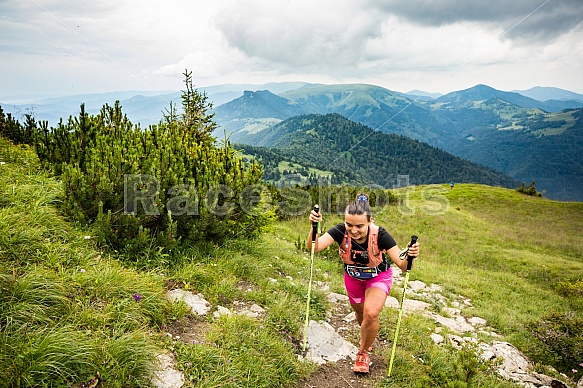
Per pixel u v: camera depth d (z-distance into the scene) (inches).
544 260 972.6
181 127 518.9
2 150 372.5
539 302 594.6
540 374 310.0
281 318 231.1
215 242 321.4
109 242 240.8
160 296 199.0
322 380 191.0
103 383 130.9
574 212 1852.9
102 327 157.1
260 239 409.1
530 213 1849.2
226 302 233.8
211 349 169.6
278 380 177.2
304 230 767.7
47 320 146.6
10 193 240.4
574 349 390.6
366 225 177.0
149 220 260.4
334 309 293.9
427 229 1178.6
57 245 201.3
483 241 1119.6
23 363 120.0
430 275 637.9
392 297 416.8
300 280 338.6
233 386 155.3
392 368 207.8
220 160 362.3
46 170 310.2
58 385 121.2
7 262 172.6
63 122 313.3
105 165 250.2
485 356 305.6
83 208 243.8
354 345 233.9
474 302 527.8
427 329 316.5
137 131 342.6
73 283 175.6
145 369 142.5
